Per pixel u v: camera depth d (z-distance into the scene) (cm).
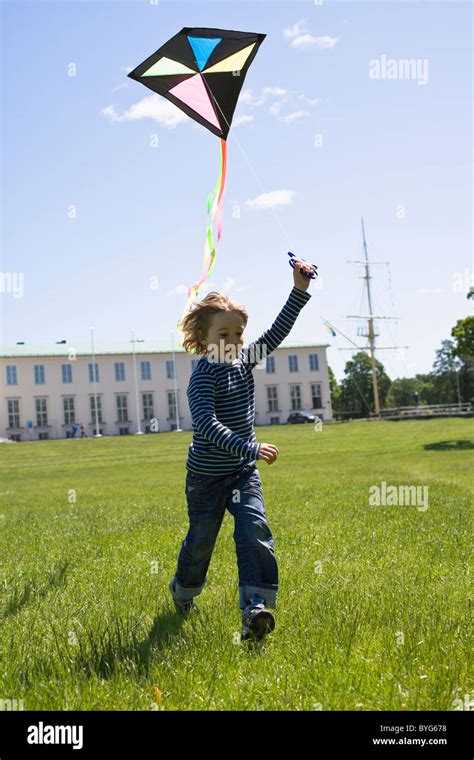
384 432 5362
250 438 446
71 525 1025
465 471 1828
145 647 407
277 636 423
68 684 356
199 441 438
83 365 8156
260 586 415
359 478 1727
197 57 470
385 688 338
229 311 438
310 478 1822
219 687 349
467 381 11312
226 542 773
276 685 350
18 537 935
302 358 8894
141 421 8281
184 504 1252
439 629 417
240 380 443
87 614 495
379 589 530
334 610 462
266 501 1208
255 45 469
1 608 535
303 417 8088
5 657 407
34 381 8006
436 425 5719
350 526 859
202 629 434
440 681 337
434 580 562
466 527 825
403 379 13188
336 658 379
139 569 657
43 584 608
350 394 10944
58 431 8025
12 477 3002
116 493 1673
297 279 465
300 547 728
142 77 479
